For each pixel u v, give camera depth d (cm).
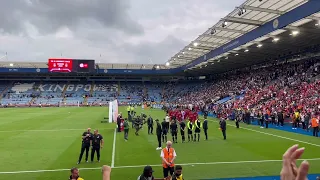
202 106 4966
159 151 1650
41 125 3027
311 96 2958
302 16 2144
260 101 3684
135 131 2533
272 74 4691
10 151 1686
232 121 3453
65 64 7206
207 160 1404
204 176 1120
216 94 5884
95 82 8869
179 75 8512
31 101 7581
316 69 3622
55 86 8456
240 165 1295
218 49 4053
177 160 1415
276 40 3091
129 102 7906
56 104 7481
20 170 1262
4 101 7469
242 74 6059
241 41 3291
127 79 9038
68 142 1994
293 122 2700
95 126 2927
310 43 3662
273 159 1403
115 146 1822
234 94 5000
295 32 2647
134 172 1205
